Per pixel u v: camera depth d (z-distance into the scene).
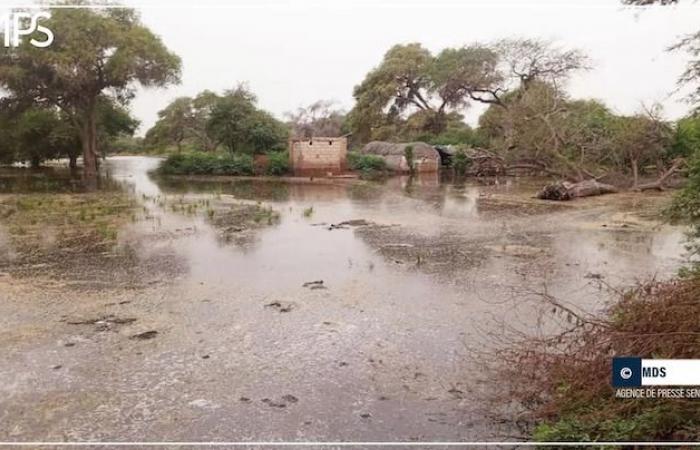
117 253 8.43
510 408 3.67
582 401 3.27
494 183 22.12
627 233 10.10
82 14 24.50
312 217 12.36
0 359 4.44
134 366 4.32
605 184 17.23
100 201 15.22
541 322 5.23
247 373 4.21
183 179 24.41
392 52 37.78
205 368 4.29
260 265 7.69
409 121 36.94
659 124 17.52
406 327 5.18
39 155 31.09
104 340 4.84
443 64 32.69
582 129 19.06
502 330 4.97
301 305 5.85
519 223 11.38
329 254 8.44
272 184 21.77
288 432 3.43
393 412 3.67
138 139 62.91
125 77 26.09
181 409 3.68
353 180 23.98
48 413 3.63
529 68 29.89
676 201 6.58
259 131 29.05
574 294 6.21
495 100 31.47
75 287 6.51
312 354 4.56
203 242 9.36
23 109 26.91
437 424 3.52
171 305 5.83
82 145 28.84
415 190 19.09
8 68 23.62
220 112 29.27
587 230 10.45
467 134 33.91
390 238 9.76
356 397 3.86
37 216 12.27
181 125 42.22
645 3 6.53
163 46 26.89
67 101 27.02
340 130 41.97
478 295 6.22
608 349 3.35
